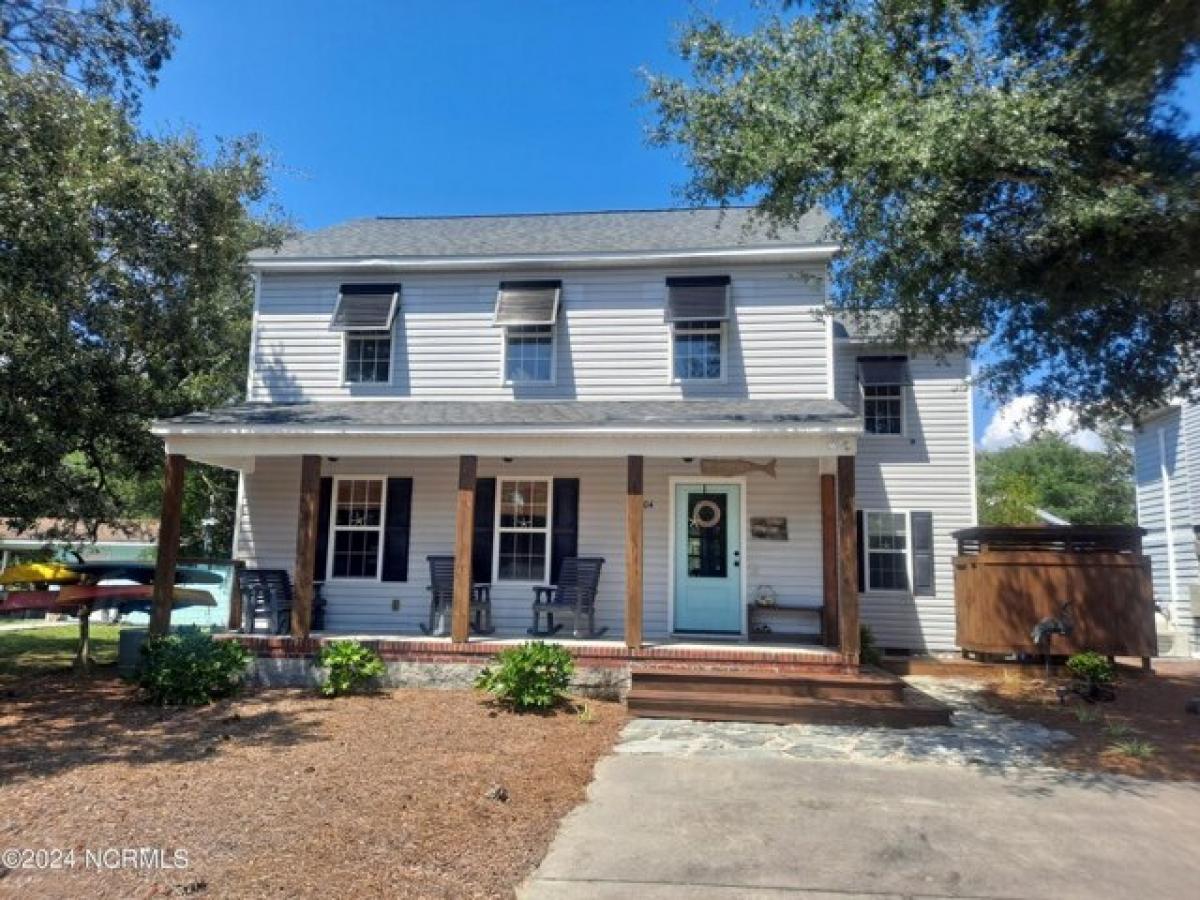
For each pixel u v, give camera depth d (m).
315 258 13.54
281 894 4.17
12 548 23.70
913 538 14.44
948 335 9.08
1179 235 6.63
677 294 12.80
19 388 10.95
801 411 11.24
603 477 12.64
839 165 7.61
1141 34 6.59
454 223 15.98
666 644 10.97
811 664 9.81
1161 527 17.97
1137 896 4.36
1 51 10.14
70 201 10.02
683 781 6.50
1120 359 9.60
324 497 12.98
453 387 13.23
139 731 7.97
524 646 9.73
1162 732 8.41
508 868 4.64
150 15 13.18
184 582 12.33
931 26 7.72
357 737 7.78
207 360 16.17
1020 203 7.52
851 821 5.54
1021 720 9.04
